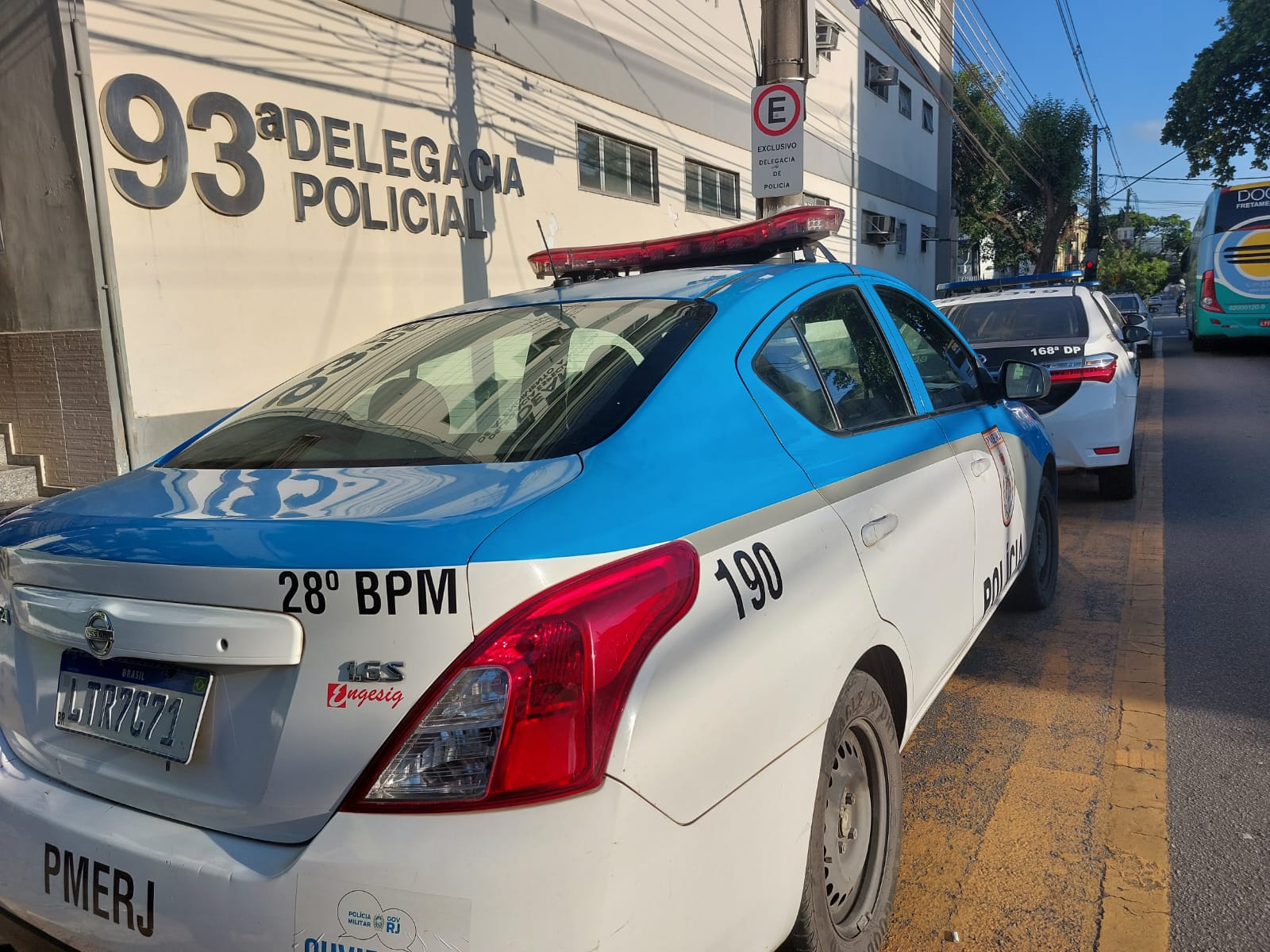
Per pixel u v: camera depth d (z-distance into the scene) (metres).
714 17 13.14
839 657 2.08
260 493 1.89
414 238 8.05
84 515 1.91
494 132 8.93
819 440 2.40
